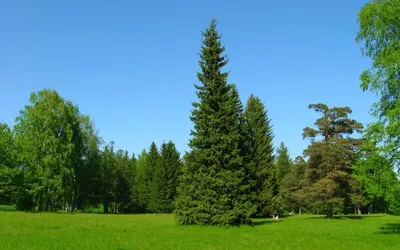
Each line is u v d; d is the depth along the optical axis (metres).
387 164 26.27
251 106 55.53
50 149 61.84
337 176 51.50
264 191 51.03
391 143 24.83
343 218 52.72
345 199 53.81
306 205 56.25
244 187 37.09
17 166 62.34
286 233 29.64
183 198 37.69
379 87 26.14
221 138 36.66
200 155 37.12
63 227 30.55
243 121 49.44
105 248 19.22
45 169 62.03
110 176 86.56
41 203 65.44
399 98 25.42
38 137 62.88
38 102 65.50
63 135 65.31
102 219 47.31
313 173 54.91
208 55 39.12
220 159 37.16
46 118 62.97
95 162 76.38
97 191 79.38
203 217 36.06
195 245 21.31
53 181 61.12
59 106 65.25
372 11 26.45
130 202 91.38
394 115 24.38
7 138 61.78
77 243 20.81
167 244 21.45
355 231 32.00
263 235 27.81
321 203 53.34
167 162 89.38
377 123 25.75
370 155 28.91
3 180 59.34
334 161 52.03
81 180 73.56
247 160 46.59
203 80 38.91
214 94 38.25
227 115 38.12
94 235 25.14
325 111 55.38
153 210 87.31
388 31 26.50
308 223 43.12
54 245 19.72
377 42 27.00
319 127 55.22
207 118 37.81
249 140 53.59
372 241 24.09
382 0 26.72
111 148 88.75
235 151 36.91
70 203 72.69
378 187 28.34
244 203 36.97
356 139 52.97
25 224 31.86
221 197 35.94
